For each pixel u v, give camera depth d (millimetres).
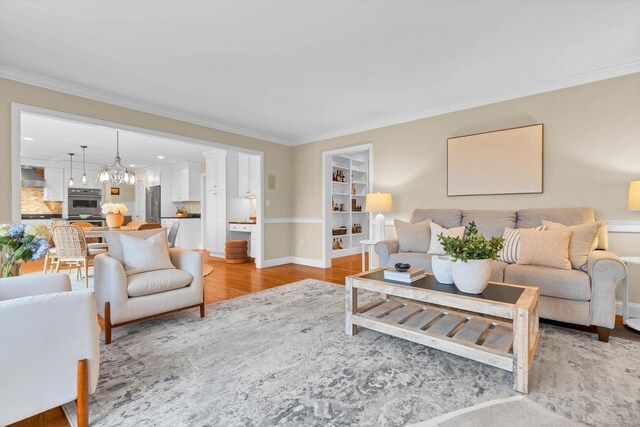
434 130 3932
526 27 2189
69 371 1313
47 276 1719
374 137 4527
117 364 1894
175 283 2561
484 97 3496
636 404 1454
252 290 3666
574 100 3002
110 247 2641
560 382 1648
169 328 2475
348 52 2533
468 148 3625
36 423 1402
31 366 1227
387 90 3334
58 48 2432
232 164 6391
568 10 1999
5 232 1607
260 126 4727
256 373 1773
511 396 1532
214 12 2008
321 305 3051
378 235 4066
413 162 4117
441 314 2303
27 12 1979
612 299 2094
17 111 2795
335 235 6344
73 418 1438
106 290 2297
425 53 2553
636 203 2410
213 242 6578
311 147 5406
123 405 1488
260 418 1386
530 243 2580
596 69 2828
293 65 2754
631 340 2180
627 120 2752
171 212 8156
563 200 3053
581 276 2195
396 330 2037
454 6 1964
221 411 1438
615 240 2791
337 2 1923
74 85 3111
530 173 3219
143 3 1906
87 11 1979
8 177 2738
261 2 1913
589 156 2926
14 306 1188
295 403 1493
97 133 4898
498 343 1778
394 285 2066
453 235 3170
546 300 2320
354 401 1506
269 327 2473
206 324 2557
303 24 2150
